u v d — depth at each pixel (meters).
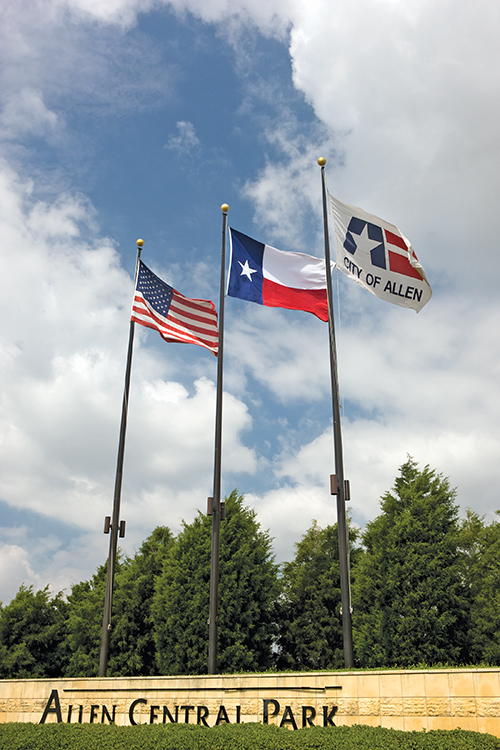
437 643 22.98
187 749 10.88
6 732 13.72
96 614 34.22
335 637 33.38
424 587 23.55
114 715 14.50
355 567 34.88
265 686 13.52
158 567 33.16
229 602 24.94
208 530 27.14
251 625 24.94
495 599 26.30
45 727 13.66
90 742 12.02
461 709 11.88
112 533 18.39
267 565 27.30
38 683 15.55
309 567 36.72
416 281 17.94
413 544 24.72
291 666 33.31
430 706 12.10
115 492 18.89
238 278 18.56
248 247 19.00
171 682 14.32
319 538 38.72
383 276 17.84
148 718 14.17
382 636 24.05
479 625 25.17
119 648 31.36
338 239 18.16
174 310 20.75
